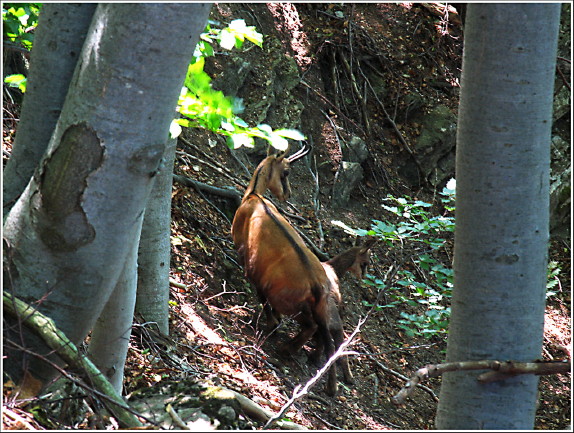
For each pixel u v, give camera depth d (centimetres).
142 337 838
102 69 427
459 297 513
